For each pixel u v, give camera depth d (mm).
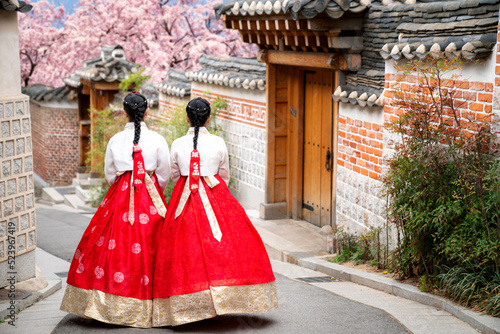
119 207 4402
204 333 4164
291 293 5465
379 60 7000
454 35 5410
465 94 5203
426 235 5340
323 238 8516
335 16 6945
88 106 17672
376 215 6770
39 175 18781
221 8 8883
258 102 9883
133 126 4613
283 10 7461
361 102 6859
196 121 4562
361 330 4242
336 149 7859
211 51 16828
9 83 5188
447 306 4812
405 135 6043
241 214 4496
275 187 9727
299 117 9344
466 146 4871
